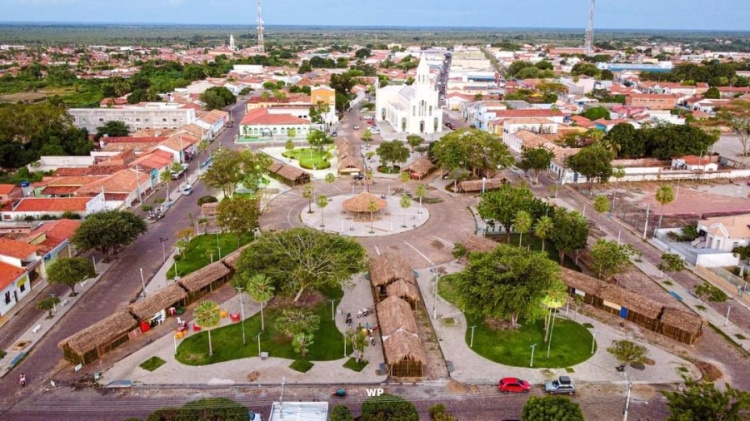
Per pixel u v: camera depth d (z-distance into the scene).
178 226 120.44
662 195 114.50
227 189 137.25
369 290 91.88
